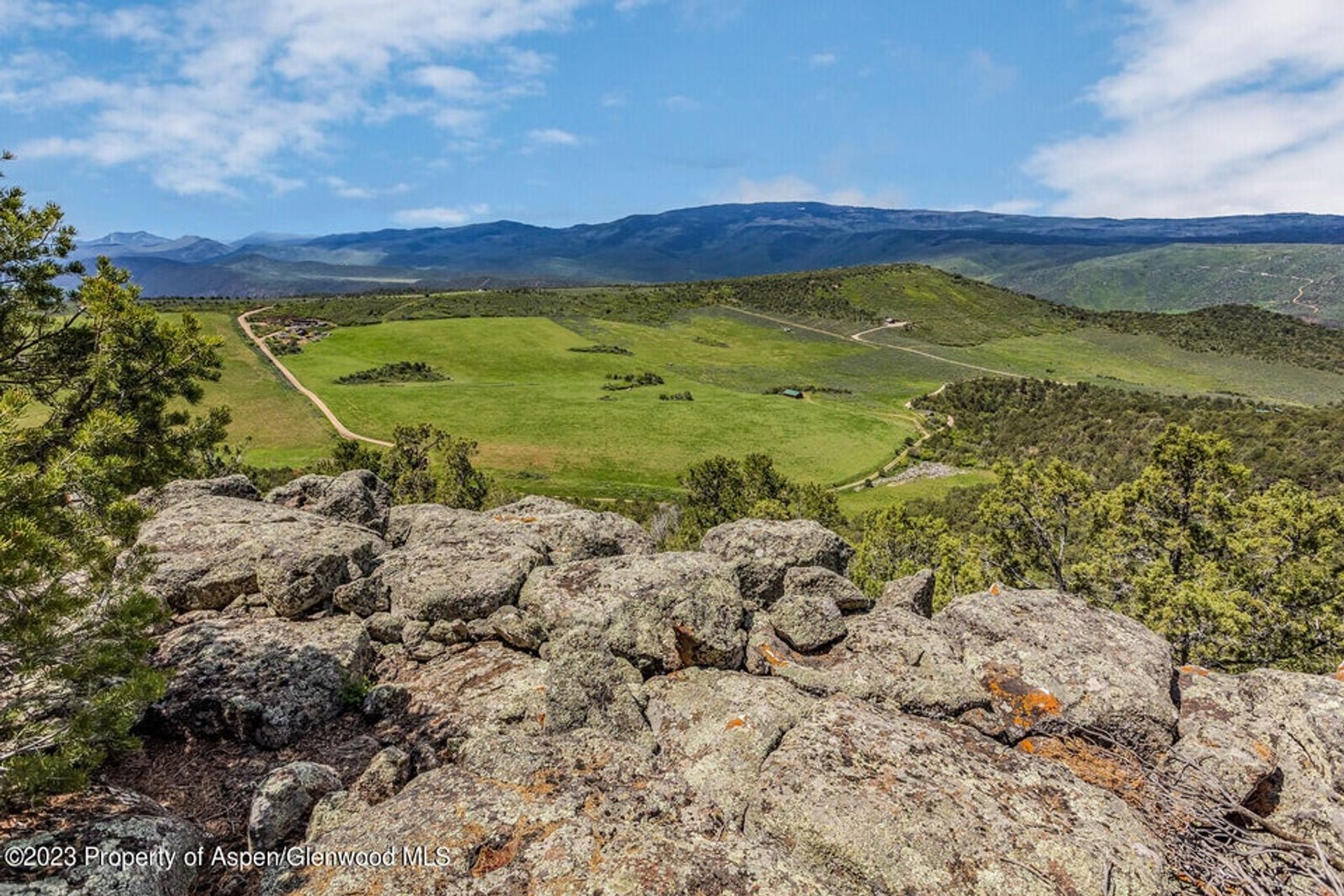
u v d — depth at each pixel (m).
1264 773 7.12
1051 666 8.61
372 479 18.05
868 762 6.49
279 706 8.30
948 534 34.88
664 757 7.35
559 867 5.12
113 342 10.97
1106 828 5.95
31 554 5.77
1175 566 24.61
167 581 10.29
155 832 5.75
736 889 4.95
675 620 9.12
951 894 5.21
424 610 10.46
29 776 5.19
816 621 9.84
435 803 5.98
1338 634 19.34
